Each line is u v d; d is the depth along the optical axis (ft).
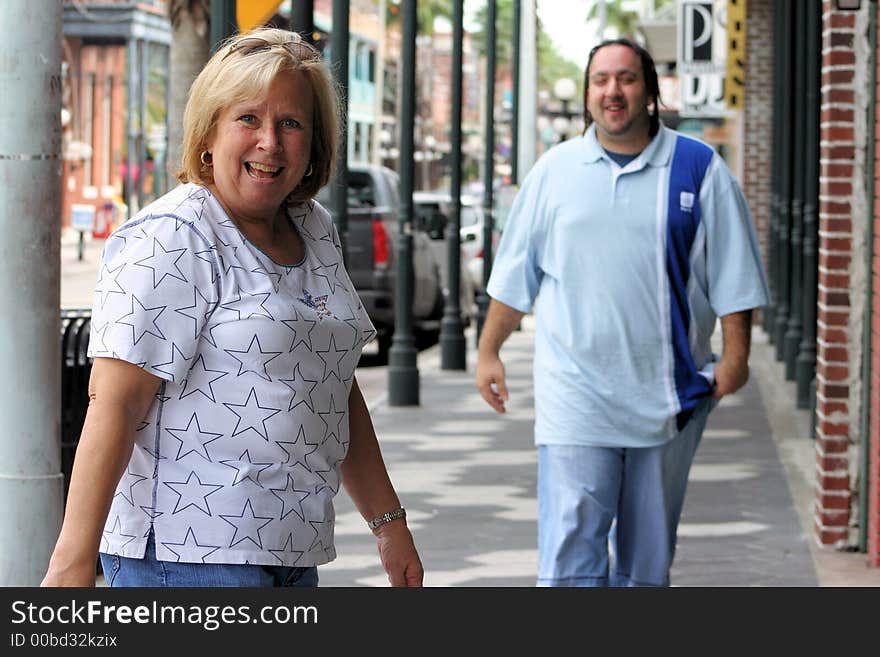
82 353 26.91
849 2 27.58
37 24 18.51
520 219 20.92
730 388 20.45
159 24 207.21
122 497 11.76
